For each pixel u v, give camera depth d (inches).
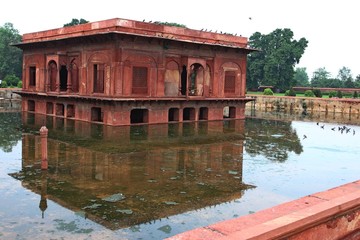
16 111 867.4
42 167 329.7
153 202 250.4
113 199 254.1
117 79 614.5
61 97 718.5
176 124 679.7
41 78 797.2
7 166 338.3
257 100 1328.7
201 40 738.2
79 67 693.3
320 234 112.6
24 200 246.5
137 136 524.4
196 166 359.6
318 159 409.4
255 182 308.8
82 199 252.2
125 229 202.5
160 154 410.0
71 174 316.2
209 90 765.9
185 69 780.0
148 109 661.3
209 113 765.3
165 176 319.9
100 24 646.5
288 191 284.8
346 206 118.5
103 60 639.1
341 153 448.1
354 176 335.6
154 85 670.5
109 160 371.2
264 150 456.8
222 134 582.6
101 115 677.9
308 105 1203.2
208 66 757.9
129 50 628.1
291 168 362.6
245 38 824.9
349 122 857.5
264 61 1881.2
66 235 192.4
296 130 671.8
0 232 193.9
